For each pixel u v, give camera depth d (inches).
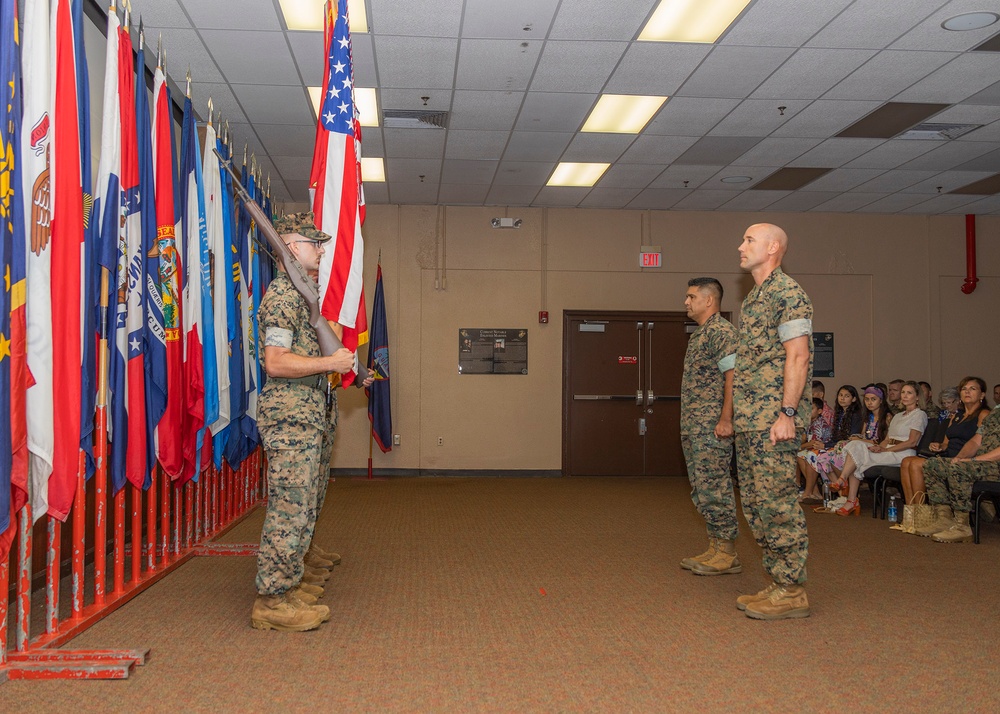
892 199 385.4
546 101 262.7
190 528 193.5
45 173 109.8
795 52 224.7
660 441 404.2
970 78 242.1
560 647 119.7
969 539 216.4
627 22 206.5
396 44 219.8
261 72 238.4
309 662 111.8
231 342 206.1
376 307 386.3
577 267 404.8
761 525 137.6
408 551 196.7
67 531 171.3
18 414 103.1
